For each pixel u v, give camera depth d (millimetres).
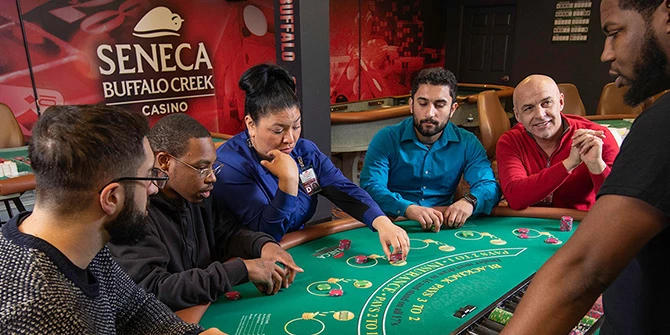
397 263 1585
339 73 6996
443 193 2383
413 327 1187
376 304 1310
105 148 768
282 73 1644
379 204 2082
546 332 685
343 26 6867
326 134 2465
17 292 704
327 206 2322
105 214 808
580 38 6645
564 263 674
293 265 1444
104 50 5035
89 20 4879
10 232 777
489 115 4051
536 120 2115
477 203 2008
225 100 6168
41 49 4641
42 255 750
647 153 604
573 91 4754
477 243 1753
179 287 1253
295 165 1665
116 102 5223
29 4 4496
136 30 5223
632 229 613
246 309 1297
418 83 2189
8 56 4473
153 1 5285
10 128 3793
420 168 2326
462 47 8109
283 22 2270
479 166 2244
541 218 2021
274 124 1620
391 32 7492
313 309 1289
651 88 686
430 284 1424
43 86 4719
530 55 7223
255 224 1699
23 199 2990
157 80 5488
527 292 709
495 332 1127
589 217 661
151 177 866
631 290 747
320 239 1822
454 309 1273
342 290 1389
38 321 696
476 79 8047
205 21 5750
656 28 638
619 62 701
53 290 731
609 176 651
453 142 2314
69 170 745
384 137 2357
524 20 7164
